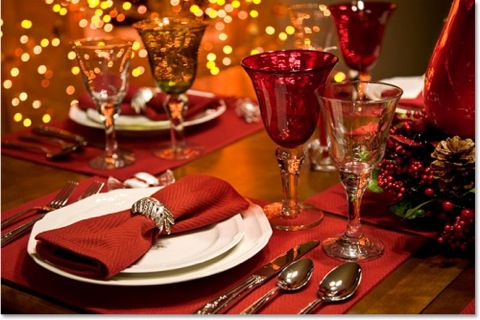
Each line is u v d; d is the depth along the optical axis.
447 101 0.93
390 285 0.79
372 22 1.26
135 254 0.79
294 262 0.81
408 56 2.71
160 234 0.88
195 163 1.23
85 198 1.00
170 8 2.08
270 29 1.80
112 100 1.23
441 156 0.84
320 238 0.91
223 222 0.90
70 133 1.39
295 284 0.77
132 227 0.83
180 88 1.23
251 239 0.86
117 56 1.20
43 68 2.44
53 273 0.83
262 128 1.40
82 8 2.24
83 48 1.18
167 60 1.20
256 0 2.21
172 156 1.25
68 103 2.60
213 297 0.77
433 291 0.78
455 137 0.84
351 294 0.75
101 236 0.80
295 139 0.92
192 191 0.92
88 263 0.80
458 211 0.86
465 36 0.91
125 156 1.26
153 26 1.20
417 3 2.64
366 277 0.80
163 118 1.35
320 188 1.09
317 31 1.29
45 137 1.37
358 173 0.84
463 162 0.83
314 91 0.85
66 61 2.56
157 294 0.78
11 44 2.60
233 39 2.61
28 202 1.08
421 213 0.88
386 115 0.81
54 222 0.92
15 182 1.17
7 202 1.09
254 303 0.74
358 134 0.81
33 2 2.54
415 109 1.24
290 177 0.97
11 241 0.93
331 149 0.84
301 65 0.95
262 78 0.87
